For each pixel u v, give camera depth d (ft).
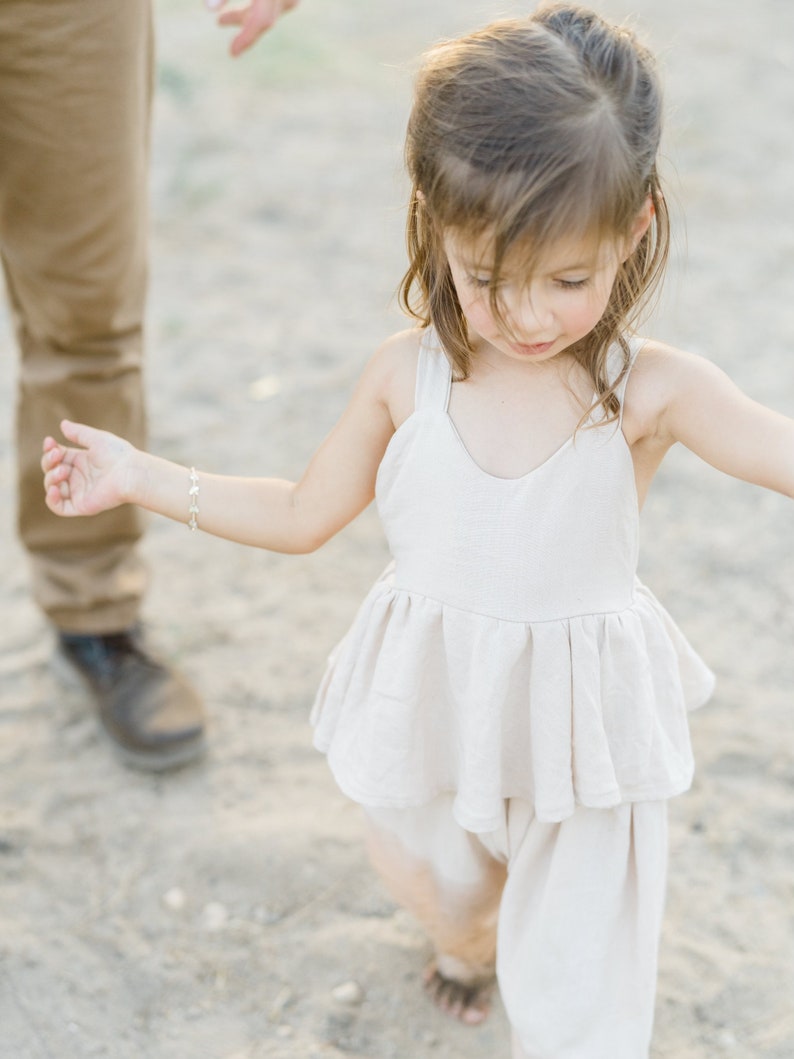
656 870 5.75
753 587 10.46
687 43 23.43
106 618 8.96
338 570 10.85
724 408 5.15
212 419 12.85
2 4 6.75
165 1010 7.14
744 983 7.17
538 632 5.27
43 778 8.70
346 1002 7.16
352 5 26.50
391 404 5.52
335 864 8.03
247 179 18.52
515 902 5.93
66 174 7.27
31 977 7.30
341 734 5.96
